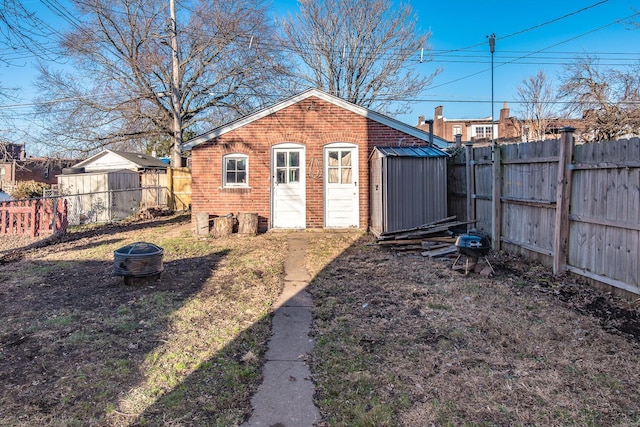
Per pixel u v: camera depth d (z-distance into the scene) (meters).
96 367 3.56
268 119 11.09
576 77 20.09
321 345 4.04
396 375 3.40
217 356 3.81
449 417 2.81
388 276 6.41
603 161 5.16
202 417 2.87
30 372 3.48
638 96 18.14
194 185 11.20
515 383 3.22
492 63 12.91
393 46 25.59
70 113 19.91
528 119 26.66
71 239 10.66
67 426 2.75
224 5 20.66
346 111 11.05
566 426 2.69
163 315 4.84
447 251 7.62
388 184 9.05
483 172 8.42
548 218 6.34
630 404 2.91
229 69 21.67
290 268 7.20
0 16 5.43
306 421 2.83
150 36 19.38
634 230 4.73
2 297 5.58
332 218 11.24
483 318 4.54
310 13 25.61
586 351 3.71
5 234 10.91
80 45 18.36
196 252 8.58
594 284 5.37
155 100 20.91
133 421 2.82
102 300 5.38
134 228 12.86
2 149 10.80
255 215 10.66
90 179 15.58
